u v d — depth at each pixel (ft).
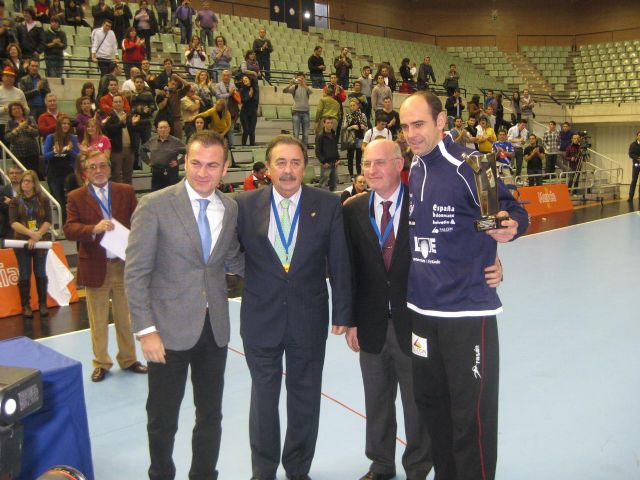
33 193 20.62
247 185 27.09
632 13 75.61
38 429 8.80
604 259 29.58
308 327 9.76
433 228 8.21
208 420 9.54
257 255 9.70
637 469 10.57
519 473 10.50
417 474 10.03
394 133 39.22
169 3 48.47
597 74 71.46
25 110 27.68
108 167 14.90
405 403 9.97
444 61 73.10
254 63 42.22
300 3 70.79
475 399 8.20
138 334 8.83
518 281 25.09
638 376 14.74
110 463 11.09
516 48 80.12
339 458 11.14
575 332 18.24
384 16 79.66
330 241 9.84
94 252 14.64
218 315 9.30
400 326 9.61
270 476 10.15
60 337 18.58
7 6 39.04
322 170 35.65
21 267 20.51
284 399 13.69
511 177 45.75
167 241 8.98
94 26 39.50
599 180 60.34
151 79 34.27
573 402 13.30
